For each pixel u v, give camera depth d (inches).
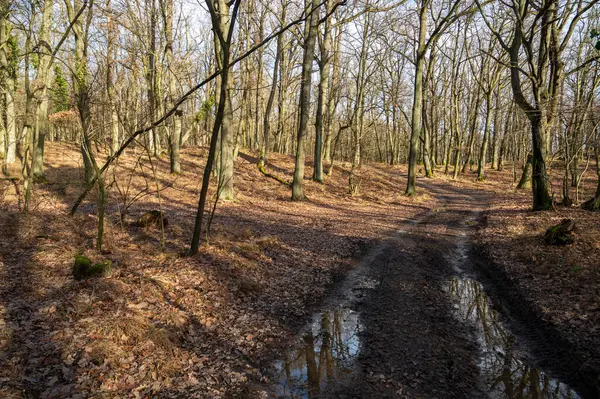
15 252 281.0
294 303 279.6
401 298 297.1
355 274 351.3
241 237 406.3
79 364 168.4
